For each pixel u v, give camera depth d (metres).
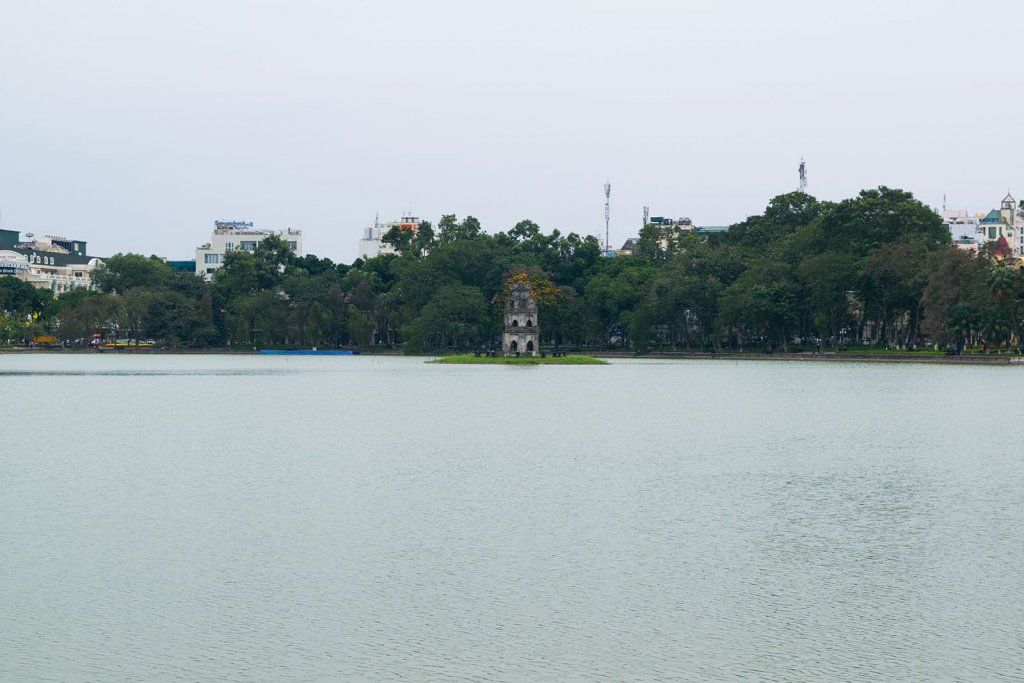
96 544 56.84
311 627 44.19
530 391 168.00
